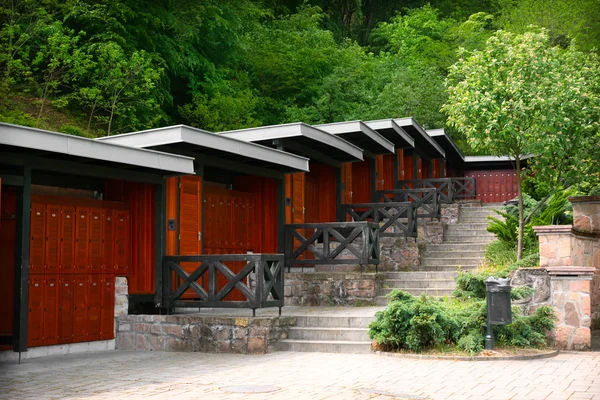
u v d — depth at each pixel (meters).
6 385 7.92
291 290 14.35
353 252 14.49
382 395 7.16
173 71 24.94
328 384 7.84
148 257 12.02
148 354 10.84
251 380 8.17
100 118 21.80
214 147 12.33
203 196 13.16
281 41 33.28
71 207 10.98
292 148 15.62
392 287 14.70
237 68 31.56
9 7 20.95
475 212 22.86
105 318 11.50
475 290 11.38
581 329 10.84
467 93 15.06
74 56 20.69
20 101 21.20
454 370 8.82
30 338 10.21
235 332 10.90
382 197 20.83
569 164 15.15
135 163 10.55
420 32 43.78
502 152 15.22
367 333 10.70
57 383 8.05
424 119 31.91
